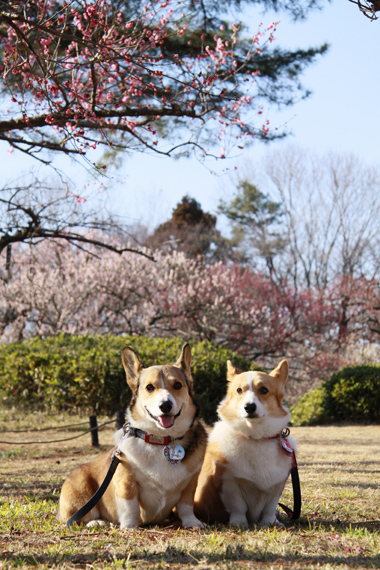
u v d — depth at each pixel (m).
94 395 12.27
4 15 5.45
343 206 32.38
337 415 13.57
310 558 2.85
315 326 22.19
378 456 7.62
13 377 12.73
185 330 20.64
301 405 13.92
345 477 5.77
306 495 4.85
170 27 7.36
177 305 19.50
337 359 22.98
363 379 13.39
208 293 19.42
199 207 40.47
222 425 3.97
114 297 19.31
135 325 20.28
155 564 2.74
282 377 3.96
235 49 8.04
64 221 9.62
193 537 3.28
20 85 7.36
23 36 5.61
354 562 2.78
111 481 3.71
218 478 3.85
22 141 7.08
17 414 11.88
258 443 3.77
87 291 18.25
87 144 6.64
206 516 4.00
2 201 8.99
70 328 18.95
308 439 10.00
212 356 12.77
